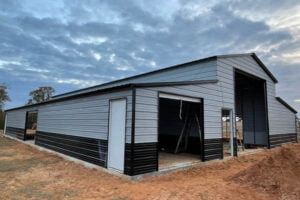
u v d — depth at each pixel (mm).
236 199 3465
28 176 5004
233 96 8211
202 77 7883
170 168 5355
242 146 10141
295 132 13406
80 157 6453
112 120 5293
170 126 10172
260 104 11312
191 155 7988
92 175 5004
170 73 9258
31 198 3547
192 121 8922
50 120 9094
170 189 3910
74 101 7242
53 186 4207
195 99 6457
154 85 5047
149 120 4895
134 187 4000
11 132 15086
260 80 10875
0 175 5113
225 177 4965
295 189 3645
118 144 4992
